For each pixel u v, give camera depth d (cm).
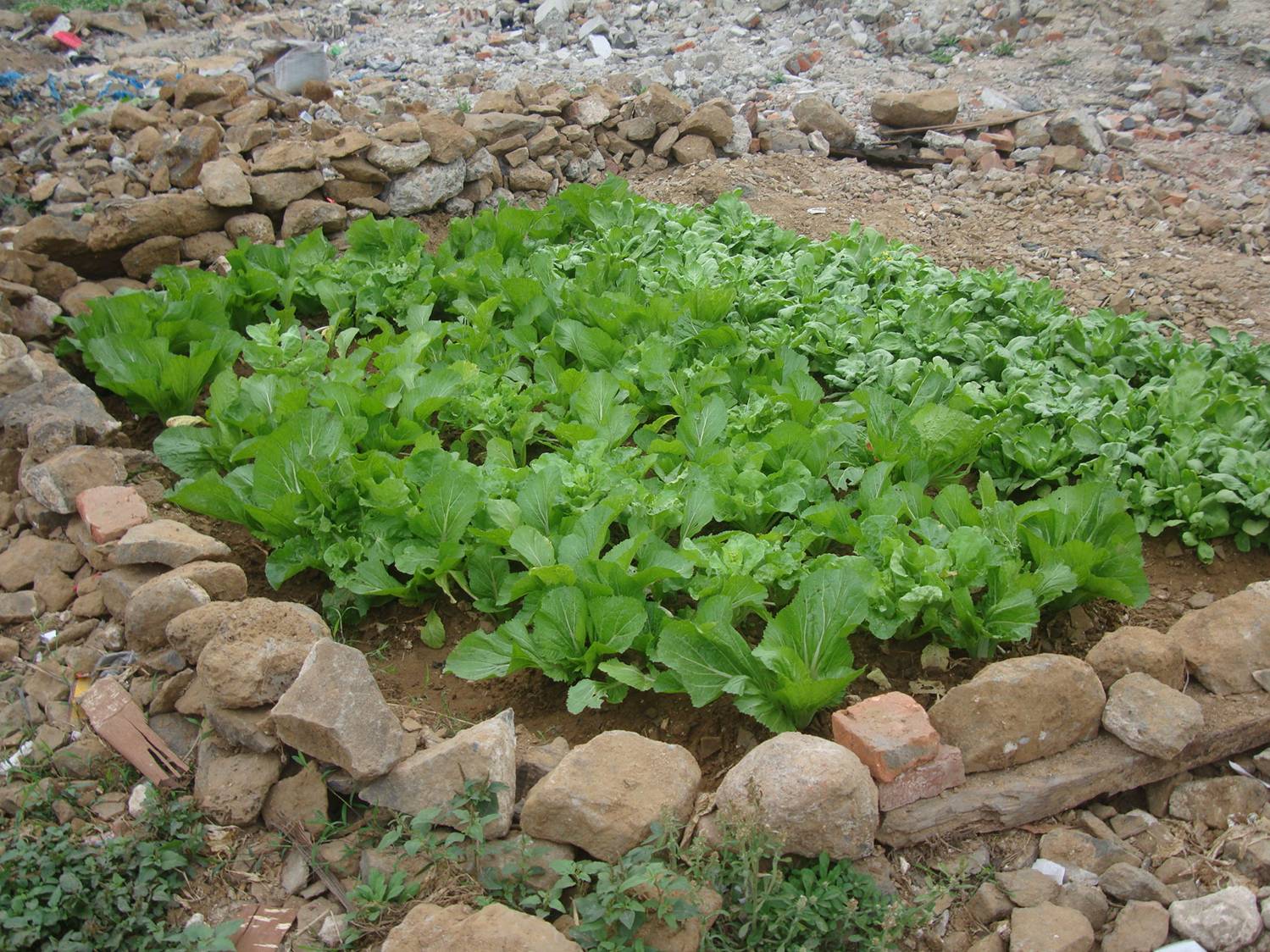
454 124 341
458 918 139
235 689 161
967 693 159
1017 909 147
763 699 164
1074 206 359
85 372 264
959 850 157
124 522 197
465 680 182
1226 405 225
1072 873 153
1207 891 150
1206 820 160
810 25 555
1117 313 294
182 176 306
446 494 189
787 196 369
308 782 159
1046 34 522
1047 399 229
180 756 167
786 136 407
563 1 564
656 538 183
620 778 150
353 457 199
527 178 371
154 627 178
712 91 457
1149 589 192
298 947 144
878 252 300
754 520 199
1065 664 162
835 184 380
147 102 354
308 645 167
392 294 279
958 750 156
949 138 403
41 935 141
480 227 309
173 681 171
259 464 196
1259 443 219
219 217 302
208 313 260
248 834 157
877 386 239
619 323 259
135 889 146
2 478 217
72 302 271
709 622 164
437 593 195
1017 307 268
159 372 240
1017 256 330
